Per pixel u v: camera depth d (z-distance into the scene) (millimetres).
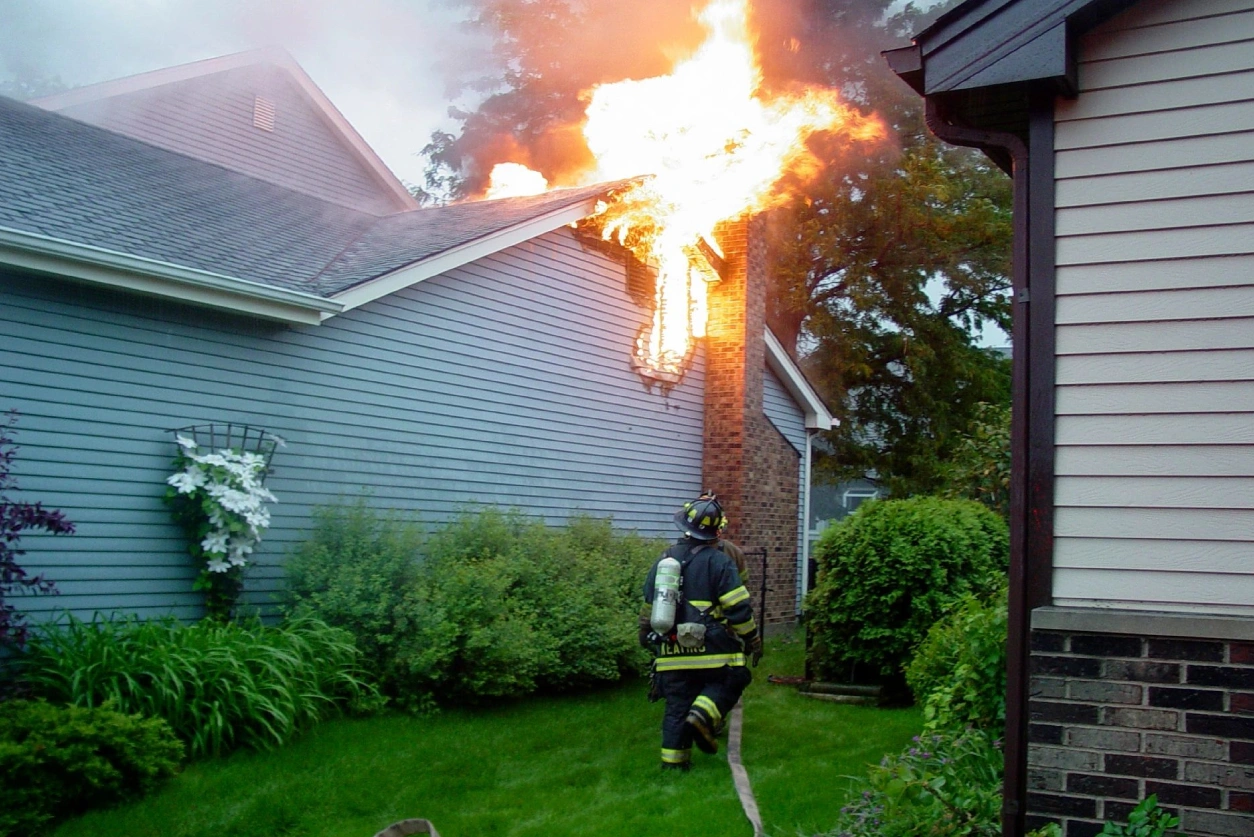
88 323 7441
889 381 24297
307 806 5758
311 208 12289
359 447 9250
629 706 8516
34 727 5375
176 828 5324
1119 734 4082
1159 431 4191
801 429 16062
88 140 11070
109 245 7500
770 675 10031
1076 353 4328
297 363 8773
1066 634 4184
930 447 23188
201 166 12289
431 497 9898
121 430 7574
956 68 4492
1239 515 4070
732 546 7543
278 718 6461
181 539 7891
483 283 10586
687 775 6469
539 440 11195
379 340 9477
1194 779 3971
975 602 6762
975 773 5102
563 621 8734
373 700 7559
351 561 8367
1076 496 4273
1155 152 4301
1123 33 4398
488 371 10602
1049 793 4145
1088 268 4344
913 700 8930
